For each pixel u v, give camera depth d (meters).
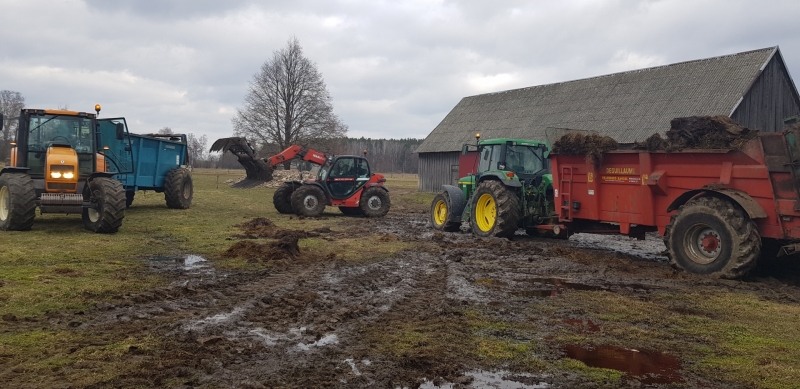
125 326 4.68
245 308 5.43
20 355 3.87
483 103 31.20
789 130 6.71
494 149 12.55
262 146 42.72
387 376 3.71
